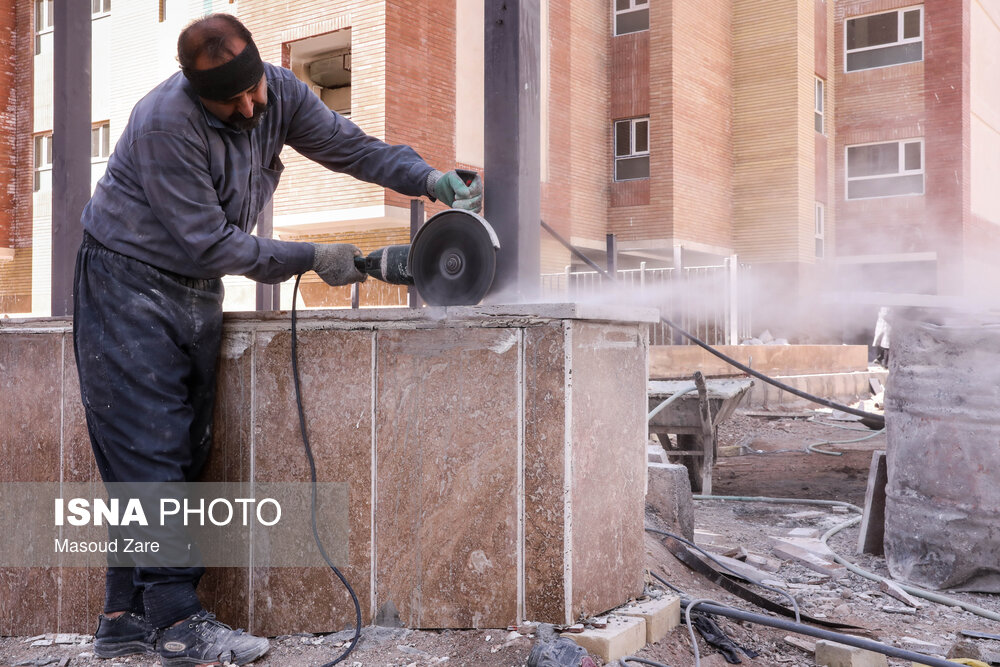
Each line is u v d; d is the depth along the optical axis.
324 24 16.28
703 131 22.62
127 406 2.64
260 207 2.93
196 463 2.94
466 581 2.71
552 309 2.60
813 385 15.22
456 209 2.79
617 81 22.05
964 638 3.52
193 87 2.49
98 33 20.41
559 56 20.38
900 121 24.89
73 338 2.79
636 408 3.07
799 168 23.38
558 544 2.62
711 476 7.69
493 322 2.67
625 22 22.06
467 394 2.71
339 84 19.28
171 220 2.55
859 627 3.54
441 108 16.88
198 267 2.66
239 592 2.95
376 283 16.80
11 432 3.27
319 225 17.23
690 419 7.20
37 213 22.83
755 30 23.94
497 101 2.98
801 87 23.61
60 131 3.50
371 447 2.80
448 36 17.12
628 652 2.68
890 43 25.02
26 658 2.90
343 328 2.84
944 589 4.21
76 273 2.77
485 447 2.69
